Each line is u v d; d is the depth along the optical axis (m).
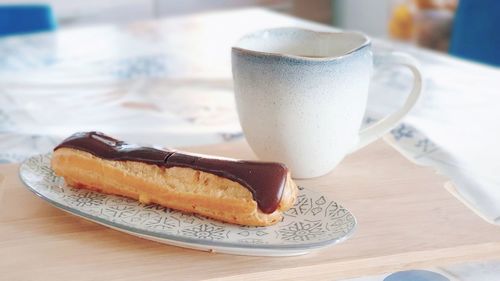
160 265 0.51
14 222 0.56
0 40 1.20
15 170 0.65
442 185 0.62
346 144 0.61
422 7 2.07
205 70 0.97
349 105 0.59
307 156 0.61
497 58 1.22
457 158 0.69
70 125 0.79
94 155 0.58
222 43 1.12
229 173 0.54
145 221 0.54
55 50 1.11
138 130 0.77
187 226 0.54
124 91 0.90
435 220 0.56
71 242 0.54
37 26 1.41
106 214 0.55
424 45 2.00
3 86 0.93
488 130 0.75
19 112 0.84
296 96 0.58
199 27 1.24
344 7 2.52
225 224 0.54
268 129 0.60
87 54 1.08
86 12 2.24
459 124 0.77
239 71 0.60
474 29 1.25
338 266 0.52
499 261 0.54
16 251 0.53
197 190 0.54
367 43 0.60
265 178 0.53
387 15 2.30
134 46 1.12
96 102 0.86
